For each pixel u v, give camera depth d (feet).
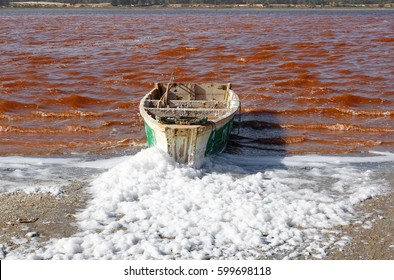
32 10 434.30
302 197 34.94
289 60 96.32
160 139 39.32
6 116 56.54
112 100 64.39
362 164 43.27
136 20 227.20
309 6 516.32
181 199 33.32
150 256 27.17
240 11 393.29
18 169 41.55
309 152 46.47
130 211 31.76
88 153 46.01
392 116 58.23
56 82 75.66
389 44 120.37
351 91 69.77
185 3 548.31
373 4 541.34
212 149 41.91
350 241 29.22
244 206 31.73
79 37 138.62
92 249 27.76
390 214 32.89
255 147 47.44
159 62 94.53
